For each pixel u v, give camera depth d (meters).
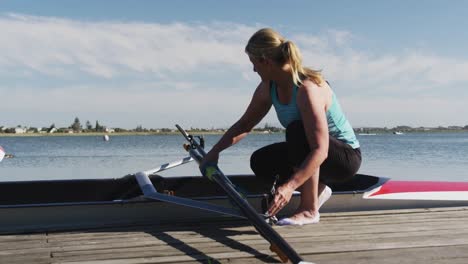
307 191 2.82
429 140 52.25
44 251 2.38
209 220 3.06
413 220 3.08
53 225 2.86
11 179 10.76
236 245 2.51
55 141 49.12
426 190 3.48
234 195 2.44
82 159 17.72
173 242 2.55
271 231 2.11
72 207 2.89
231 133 3.00
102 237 2.64
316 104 2.49
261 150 2.99
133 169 13.36
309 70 2.60
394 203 3.42
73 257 2.29
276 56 2.50
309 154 2.44
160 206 3.03
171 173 11.94
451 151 25.83
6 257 2.28
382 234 2.72
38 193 3.85
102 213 2.95
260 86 2.90
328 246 2.48
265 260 2.28
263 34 2.53
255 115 2.97
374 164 16.09
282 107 2.70
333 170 2.76
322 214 3.22
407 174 12.34
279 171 2.94
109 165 14.70
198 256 2.32
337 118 2.71
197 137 3.71
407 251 2.41
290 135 2.67
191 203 2.91
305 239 2.61
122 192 3.94
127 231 2.77
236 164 14.58
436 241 2.58
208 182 4.03
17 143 41.72
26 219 2.82
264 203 2.98
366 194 3.35
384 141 47.34
